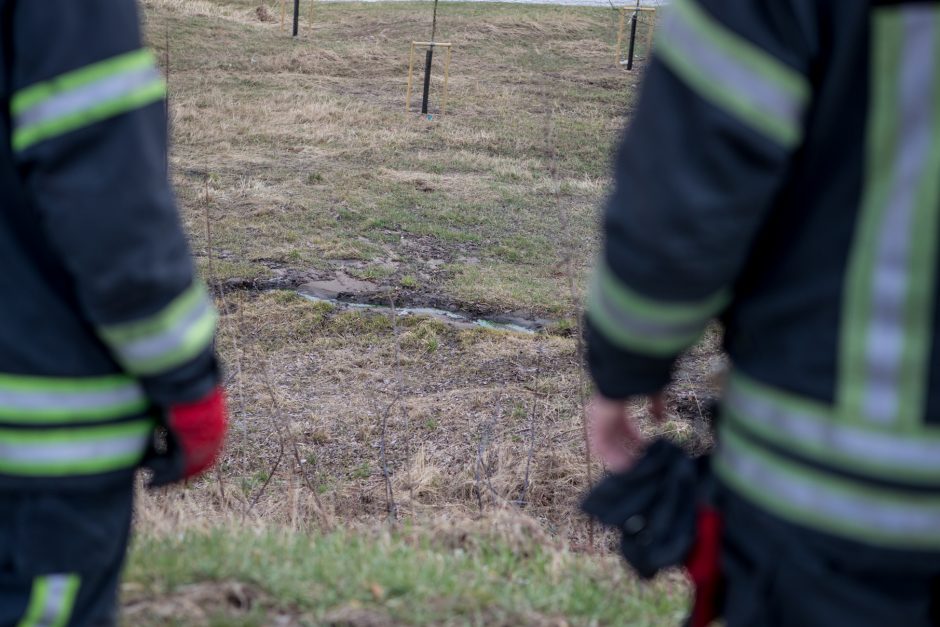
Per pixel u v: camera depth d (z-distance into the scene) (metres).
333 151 17.33
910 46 1.15
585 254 12.98
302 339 10.08
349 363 9.61
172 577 2.55
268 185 14.97
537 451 7.77
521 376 9.41
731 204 1.17
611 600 2.92
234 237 12.68
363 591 2.65
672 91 1.20
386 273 11.88
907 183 1.17
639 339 1.29
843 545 1.24
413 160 17.09
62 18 1.42
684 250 1.18
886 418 1.20
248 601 2.53
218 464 7.37
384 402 8.80
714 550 1.43
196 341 1.59
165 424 1.75
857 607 1.25
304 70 24.20
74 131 1.42
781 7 1.18
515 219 14.16
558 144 18.67
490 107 21.38
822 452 1.24
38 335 1.56
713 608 1.47
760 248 1.30
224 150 16.83
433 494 7.11
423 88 22.61
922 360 1.19
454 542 3.85
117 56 1.45
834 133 1.21
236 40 26.08
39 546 1.61
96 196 1.43
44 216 1.46
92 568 1.66
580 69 25.33
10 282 1.54
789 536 1.28
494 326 10.72
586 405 8.79
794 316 1.26
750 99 1.16
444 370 9.56
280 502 6.32
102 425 1.63
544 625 2.60
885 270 1.19
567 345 10.08
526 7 32.62
